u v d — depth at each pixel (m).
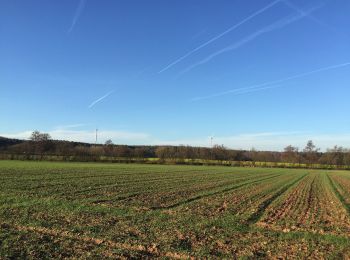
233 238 18.67
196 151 168.62
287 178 71.19
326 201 36.34
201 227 20.84
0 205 26.72
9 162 98.38
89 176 56.97
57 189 37.69
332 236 19.66
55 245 15.83
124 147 162.50
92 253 14.84
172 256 15.21
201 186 46.84
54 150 151.25
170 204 30.12
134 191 38.81
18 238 16.56
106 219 22.27
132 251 15.45
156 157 161.00
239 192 41.38
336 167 151.12
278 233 20.11
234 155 171.50
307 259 15.30
